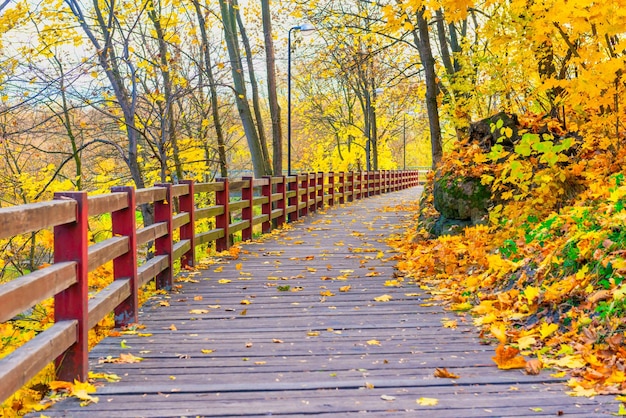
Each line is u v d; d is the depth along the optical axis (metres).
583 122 7.42
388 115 38.81
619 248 4.59
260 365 4.14
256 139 18.84
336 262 8.84
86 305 3.87
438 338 4.78
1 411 3.44
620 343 3.79
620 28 5.56
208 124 16.48
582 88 6.09
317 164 41.06
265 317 5.64
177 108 16.75
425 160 65.94
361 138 37.53
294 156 51.19
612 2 5.44
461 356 4.27
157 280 6.97
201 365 4.16
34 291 3.17
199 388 3.62
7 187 13.19
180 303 6.29
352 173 23.58
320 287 7.02
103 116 13.53
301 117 38.03
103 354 4.44
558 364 3.83
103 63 10.66
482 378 3.71
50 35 10.43
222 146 16.77
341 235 12.23
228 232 10.20
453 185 8.90
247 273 8.02
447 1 6.62
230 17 17.88
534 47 8.20
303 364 4.15
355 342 4.71
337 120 37.53
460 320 5.37
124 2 11.61
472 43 12.49
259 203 12.36
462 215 8.80
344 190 22.34
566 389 3.47
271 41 19.44
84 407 3.31
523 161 6.97
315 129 41.25
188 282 7.45
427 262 7.56
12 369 2.90
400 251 9.56
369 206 20.38
